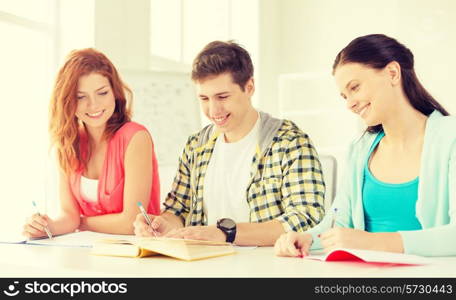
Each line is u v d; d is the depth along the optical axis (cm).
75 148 250
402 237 145
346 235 144
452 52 548
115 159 245
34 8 430
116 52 438
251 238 188
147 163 245
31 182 435
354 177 201
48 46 436
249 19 616
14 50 419
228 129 225
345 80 184
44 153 440
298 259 144
